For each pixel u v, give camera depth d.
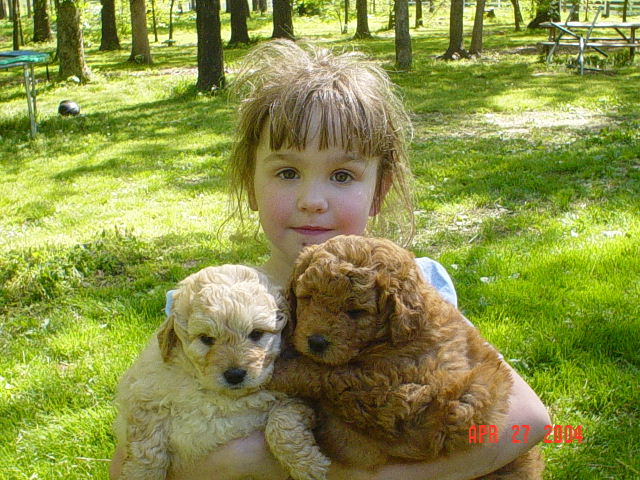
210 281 0.61
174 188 2.85
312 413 0.61
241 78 0.87
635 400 1.22
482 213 2.25
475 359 0.65
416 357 0.61
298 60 0.79
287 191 0.73
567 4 10.27
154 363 0.63
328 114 0.71
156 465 0.60
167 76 6.47
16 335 1.64
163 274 1.95
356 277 0.60
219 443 0.60
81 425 1.26
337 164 0.73
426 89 4.97
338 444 0.61
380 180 0.82
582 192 2.35
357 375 0.60
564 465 1.08
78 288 1.88
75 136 4.03
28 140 3.97
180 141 3.75
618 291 1.60
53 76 6.60
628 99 4.20
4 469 1.16
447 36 9.51
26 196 2.86
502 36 9.11
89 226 2.40
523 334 1.43
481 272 1.76
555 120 3.73
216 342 0.58
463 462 0.60
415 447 0.59
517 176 2.58
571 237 1.96
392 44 8.45
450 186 2.52
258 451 0.60
